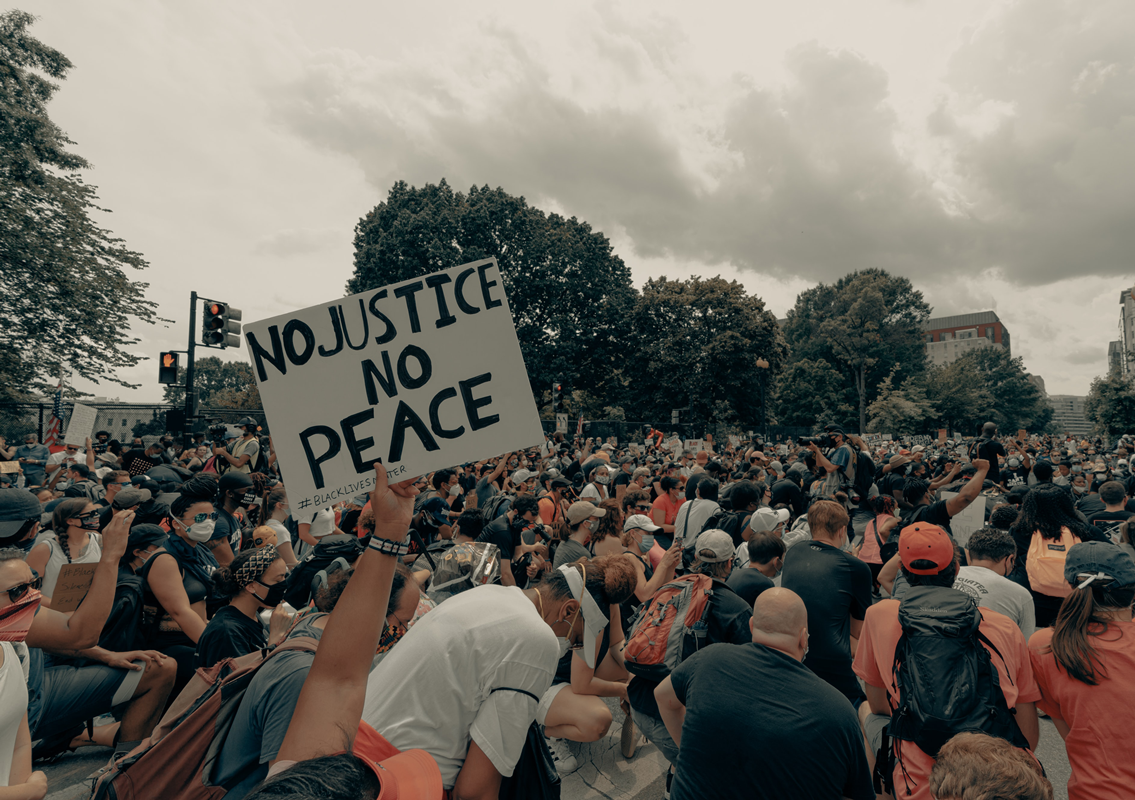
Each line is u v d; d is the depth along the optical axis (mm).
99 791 1792
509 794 2084
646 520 5133
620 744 3951
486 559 4164
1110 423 42625
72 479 8188
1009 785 1418
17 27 19844
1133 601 2174
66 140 21016
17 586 2205
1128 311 102562
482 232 36312
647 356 40875
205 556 4207
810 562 3361
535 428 1830
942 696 2111
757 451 12734
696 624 2895
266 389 1821
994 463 7887
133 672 3477
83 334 21656
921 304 68500
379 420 1828
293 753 1171
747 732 1876
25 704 2062
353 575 1318
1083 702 2154
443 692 1808
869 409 60719
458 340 1859
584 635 3002
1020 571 4750
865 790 1878
